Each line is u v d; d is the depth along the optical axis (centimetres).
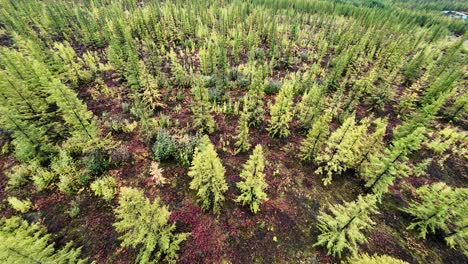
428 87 4672
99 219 2202
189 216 2258
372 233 2241
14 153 2850
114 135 3189
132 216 1623
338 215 1816
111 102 3894
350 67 5081
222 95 4203
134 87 3806
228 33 7450
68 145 2809
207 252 2006
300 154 2947
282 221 2272
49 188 2433
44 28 6669
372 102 4341
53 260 1619
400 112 4134
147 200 1725
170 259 1916
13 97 2898
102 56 5834
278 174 2767
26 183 2486
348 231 1769
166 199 2411
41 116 3114
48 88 3106
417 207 2242
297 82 4466
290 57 5675
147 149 2973
